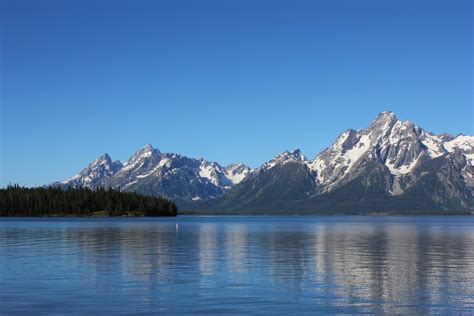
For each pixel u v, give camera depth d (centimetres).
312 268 7206
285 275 6500
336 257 8750
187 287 5612
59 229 19538
